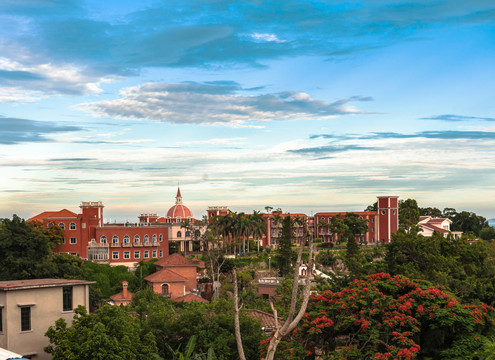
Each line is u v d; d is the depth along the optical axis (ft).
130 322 115.24
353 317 105.29
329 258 382.83
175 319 134.31
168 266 322.55
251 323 130.31
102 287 319.88
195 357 116.26
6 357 94.43
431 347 109.09
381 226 547.49
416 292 111.65
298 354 102.89
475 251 197.67
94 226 389.39
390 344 104.63
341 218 552.41
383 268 188.14
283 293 241.76
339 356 101.71
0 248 253.65
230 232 443.32
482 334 113.60
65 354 104.17
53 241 367.86
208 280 346.54
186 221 471.62
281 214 550.77
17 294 121.29
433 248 191.52
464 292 165.78
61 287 128.47
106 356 102.83
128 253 393.29
